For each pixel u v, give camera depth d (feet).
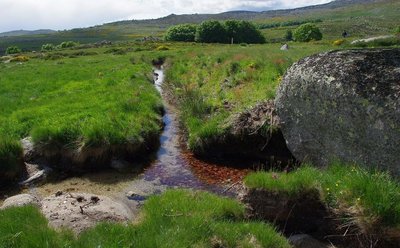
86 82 103.71
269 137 50.96
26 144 54.19
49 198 39.14
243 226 30.96
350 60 38.42
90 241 27.43
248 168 50.65
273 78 73.67
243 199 37.14
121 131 55.98
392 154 33.47
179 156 56.24
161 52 206.90
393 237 28.96
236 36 402.52
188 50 188.44
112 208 36.37
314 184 34.81
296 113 43.70
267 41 438.40
